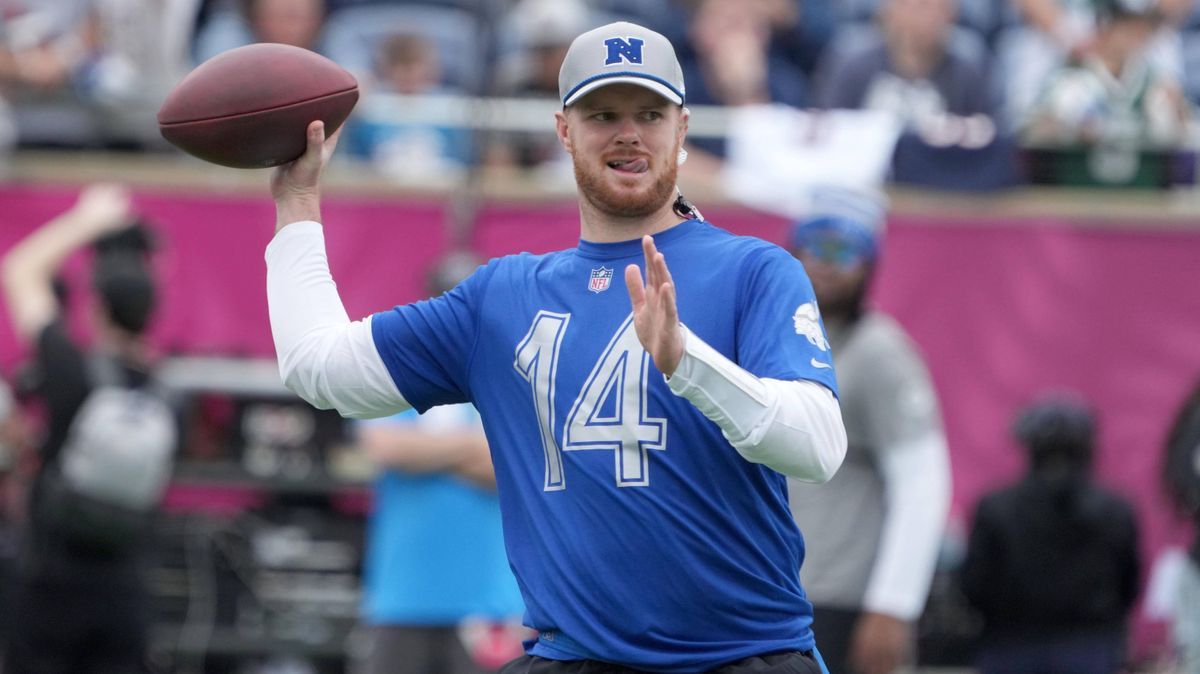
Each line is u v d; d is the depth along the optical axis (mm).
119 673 24828
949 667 31391
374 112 33500
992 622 27344
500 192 32094
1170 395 32000
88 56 34500
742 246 12734
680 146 12984
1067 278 32125
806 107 37844
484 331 13031
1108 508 26859
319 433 30344
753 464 12430
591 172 12680
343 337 13242
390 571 25094
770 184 31938
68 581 24375
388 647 24906
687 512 12289
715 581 12344
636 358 12398
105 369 25109
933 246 32094
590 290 12750
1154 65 33969
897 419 21328
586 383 12484
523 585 12852
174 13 36219
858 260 21453
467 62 38281
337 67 13664
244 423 30234
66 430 24828
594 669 12500
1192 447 27625
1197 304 32031
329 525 30500
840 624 21094
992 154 32312
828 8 39656
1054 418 26656
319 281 13484
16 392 29609
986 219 32156
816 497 21250
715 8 37531
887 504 21562
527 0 37781
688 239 12898
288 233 13508
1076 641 26969
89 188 31859
